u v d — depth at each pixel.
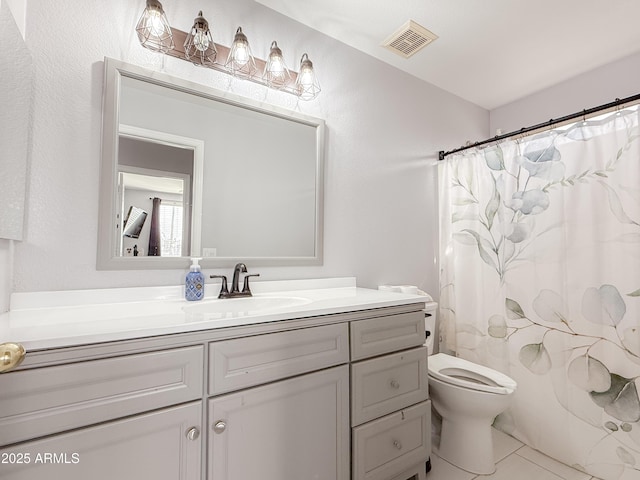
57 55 1.13
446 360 1.84
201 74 1.42
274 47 1.51
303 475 1.08
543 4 1.60
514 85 2.36
